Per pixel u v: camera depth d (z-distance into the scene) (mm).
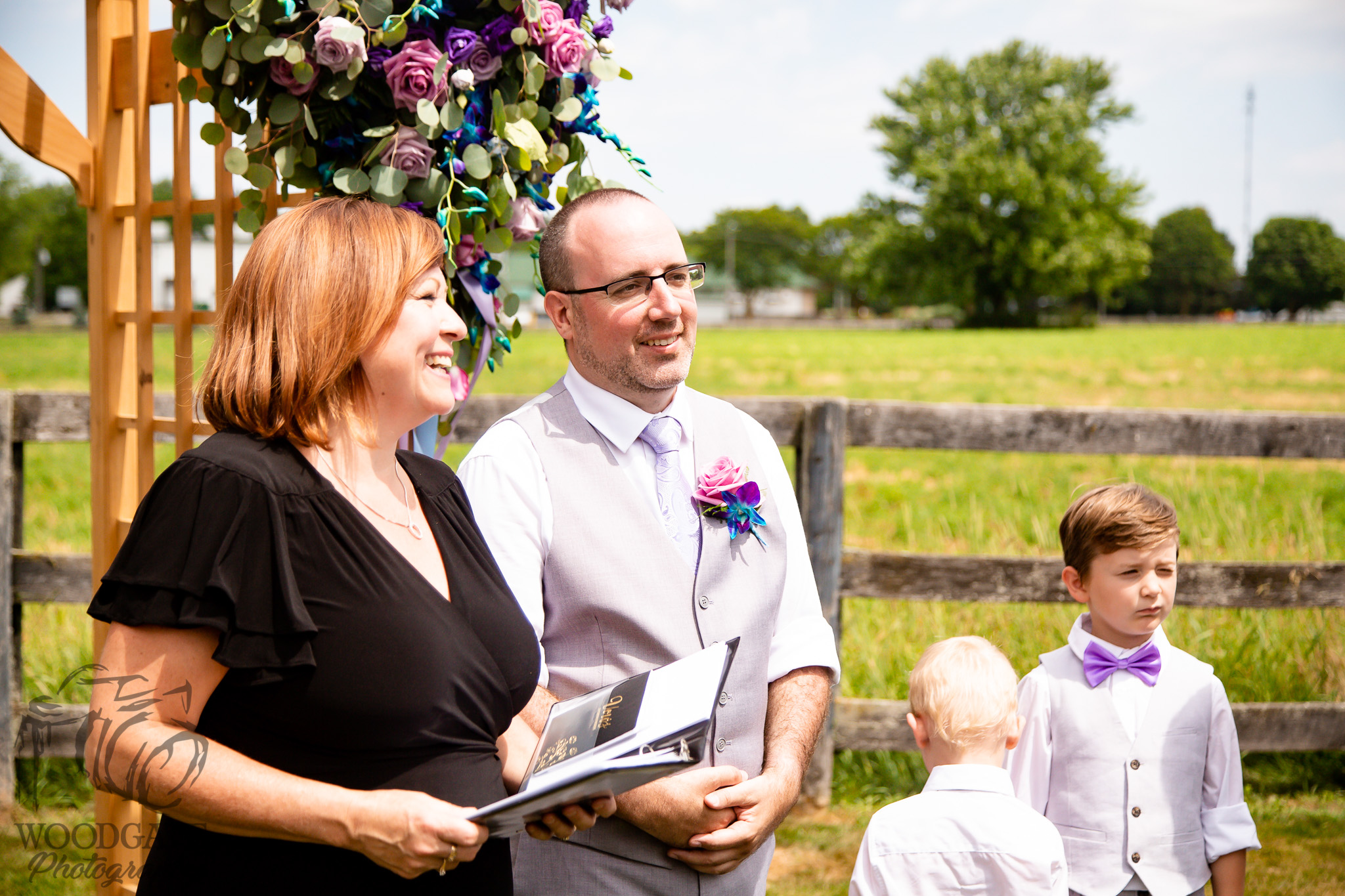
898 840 1943
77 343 35688
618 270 1945
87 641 4457
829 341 45250
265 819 1264
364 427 1510
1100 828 2164
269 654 1313
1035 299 63750
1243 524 5945
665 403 2086
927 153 63625
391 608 1398
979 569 3891
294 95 2018
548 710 1816
